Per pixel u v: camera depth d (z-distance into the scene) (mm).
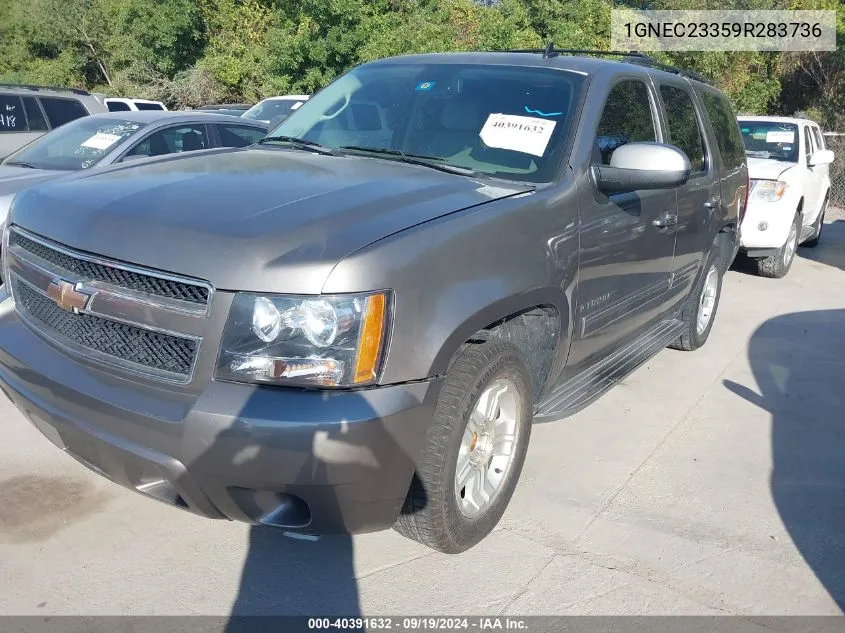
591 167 3527
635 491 3684
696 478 3842
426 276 2549
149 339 2498
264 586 2861
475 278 2738
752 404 4895
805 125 9938
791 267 9812
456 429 2695
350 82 4371
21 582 2801
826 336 6512
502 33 21188
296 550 3092
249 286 2352
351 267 2383
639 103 4258
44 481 3486
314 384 2350
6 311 3086
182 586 2836
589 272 3525
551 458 3998
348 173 3213
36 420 2846
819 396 5059
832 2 20266
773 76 21188
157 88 27562
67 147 7094
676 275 4824
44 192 3053
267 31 25906
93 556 2979
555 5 22406
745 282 8750
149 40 27719
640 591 2914
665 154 3385
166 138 7383
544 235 3143
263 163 3389
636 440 4281
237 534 3184
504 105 3744
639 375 5379
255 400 2322
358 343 2371
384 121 3922
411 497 2727
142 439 2434
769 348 6125
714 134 5422
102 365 2576
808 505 3607
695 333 5715
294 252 2393
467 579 2947
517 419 3170
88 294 2592
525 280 2980
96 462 2666
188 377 2402
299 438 2281
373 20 22969
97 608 2693
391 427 2410
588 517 3422
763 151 9508
